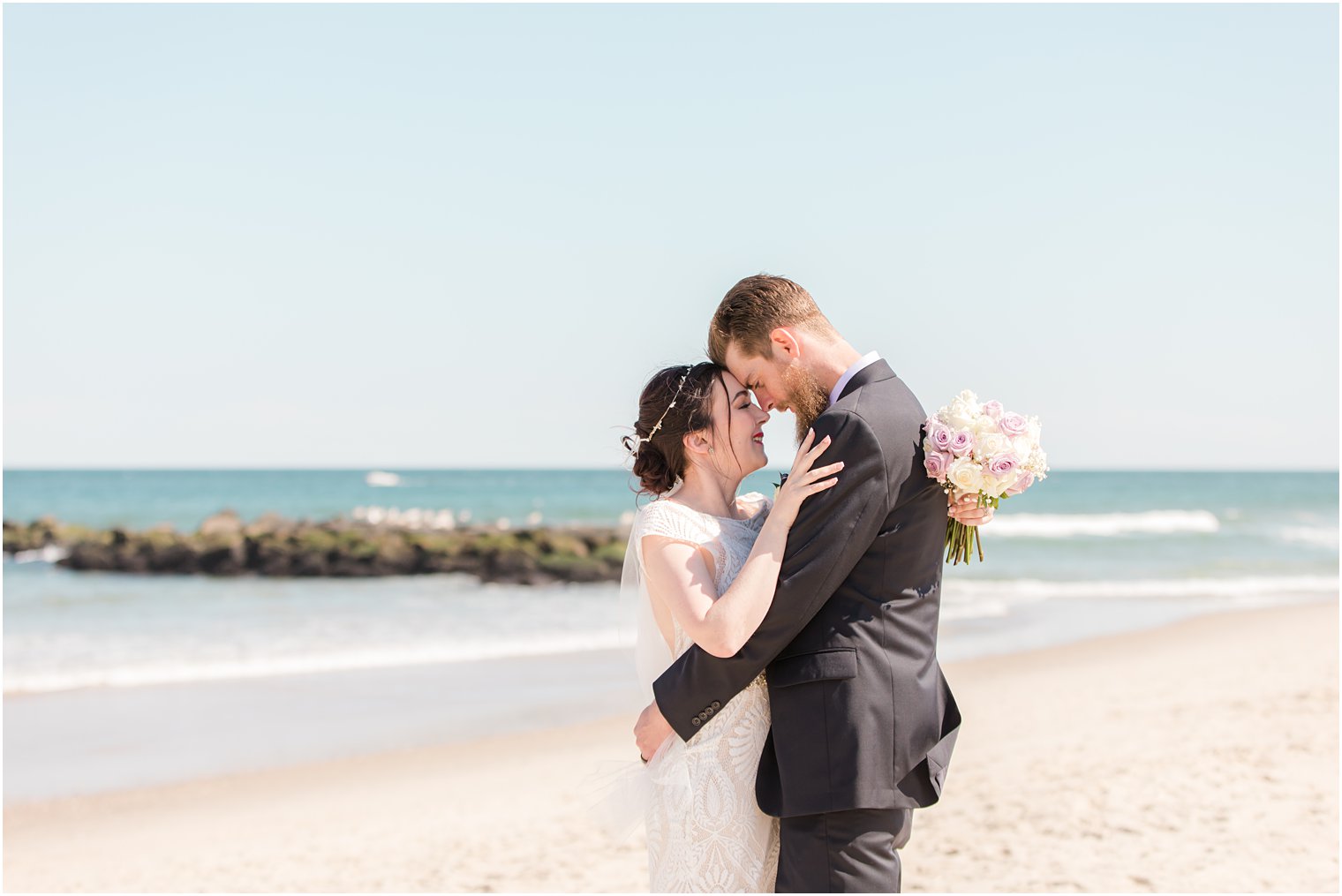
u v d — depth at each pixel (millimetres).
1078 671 10609
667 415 2861
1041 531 32906
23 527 26797
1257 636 12875
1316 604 16656
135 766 7570
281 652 12461
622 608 3041
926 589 2646
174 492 58438
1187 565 23734
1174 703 8641
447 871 5277
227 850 5758
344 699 9719
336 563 22219
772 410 2924
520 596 19094
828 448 2531
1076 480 80062
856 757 2475
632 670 11117
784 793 2557
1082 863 4859
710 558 2688
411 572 22125
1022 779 6383
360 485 68625
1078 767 6551
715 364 2924
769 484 2982
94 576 22438
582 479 78062
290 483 70000
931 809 5887
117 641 13586
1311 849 4898
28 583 21312
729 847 2654
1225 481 78875
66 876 5379
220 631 14445
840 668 2500
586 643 12961
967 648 12398
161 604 17844
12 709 9391
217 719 8961
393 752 7914
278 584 21062
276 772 7422
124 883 5246
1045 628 14055
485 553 22125
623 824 2877
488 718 8984
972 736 7816
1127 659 11336
